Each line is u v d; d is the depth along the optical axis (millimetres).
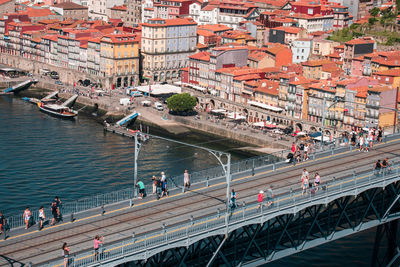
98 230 102188
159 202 114562
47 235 100500
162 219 106500
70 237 99625
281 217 111812
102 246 94250
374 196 121375
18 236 100000
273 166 134875
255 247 108375
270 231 111375
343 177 128000
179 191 120688
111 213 109250
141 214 108812
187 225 100000
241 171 133500
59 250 95375
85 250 95188
